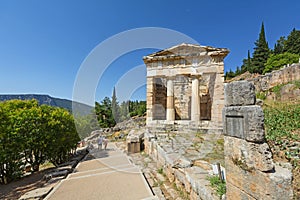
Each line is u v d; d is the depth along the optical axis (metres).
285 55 27.66
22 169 6.70
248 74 33.53
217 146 5.38
